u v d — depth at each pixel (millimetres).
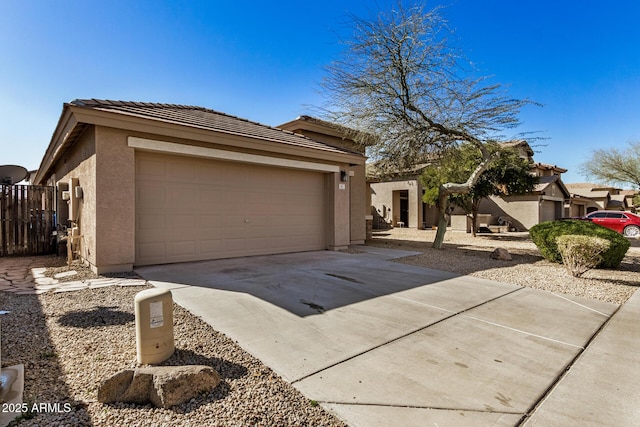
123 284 6031
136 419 2332
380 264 8898
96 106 6961
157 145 7516
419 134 12023
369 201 23891
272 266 8211
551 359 3557
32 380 2766
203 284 6270
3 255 9680
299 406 2584
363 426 2377
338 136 14039
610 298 6125
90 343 3508
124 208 7066
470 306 5375
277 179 10250
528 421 2492
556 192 26031
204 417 2383
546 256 10078
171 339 3232
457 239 17516
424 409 2600
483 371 3248
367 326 4355
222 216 9047
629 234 18984
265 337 3910
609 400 2795
